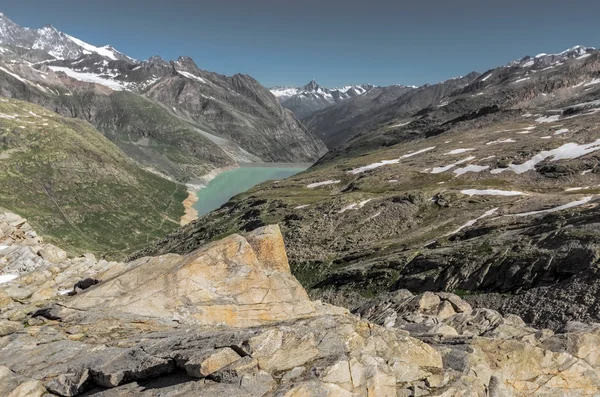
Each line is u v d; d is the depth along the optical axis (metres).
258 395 12.09
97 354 15.43
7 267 29.95
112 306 19.84
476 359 16.97
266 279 22.30
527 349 18.34
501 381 16.39
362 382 13.61
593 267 40.56
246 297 21.25
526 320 41.09
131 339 16.83
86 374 13.95
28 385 13.70
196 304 20.30
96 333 17.80
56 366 14.95
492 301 47.81
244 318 20.50
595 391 18.02
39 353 15.98
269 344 13.70
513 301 45.34
